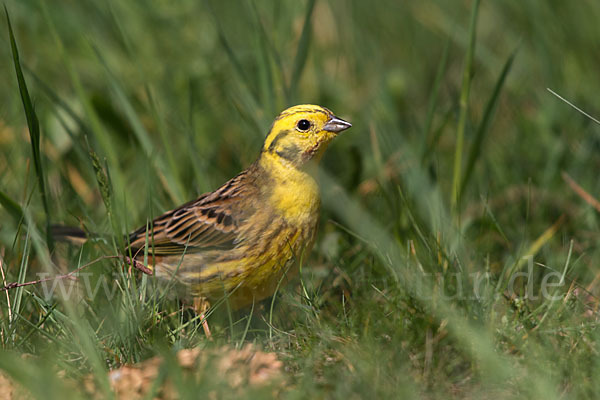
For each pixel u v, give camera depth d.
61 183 12.05
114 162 10.94
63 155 12.45
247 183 9.65
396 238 10.18
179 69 14.60
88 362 7.88
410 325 8.23
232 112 13.80
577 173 12.21
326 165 12.70
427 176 11.09
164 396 7.15
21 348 8.19
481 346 7.48
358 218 10.12
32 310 9.02
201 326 9.30
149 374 7.31
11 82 13.59
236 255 9.26
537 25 15.27
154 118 11.45
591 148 12.58
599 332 7.87
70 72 11.22
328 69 16.08
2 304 8.68
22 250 10.05
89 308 8.97
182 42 15.23
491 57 15.92
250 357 7.57
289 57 15.04
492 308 8.32
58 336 8.46
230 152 13.08
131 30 15.07
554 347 7.77
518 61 15.85
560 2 16.56
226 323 9.45
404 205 10.36
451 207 10.78
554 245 10.62
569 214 11.27
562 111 13.63
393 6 17.75
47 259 9.54
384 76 14.44
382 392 7.14
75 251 10.52
